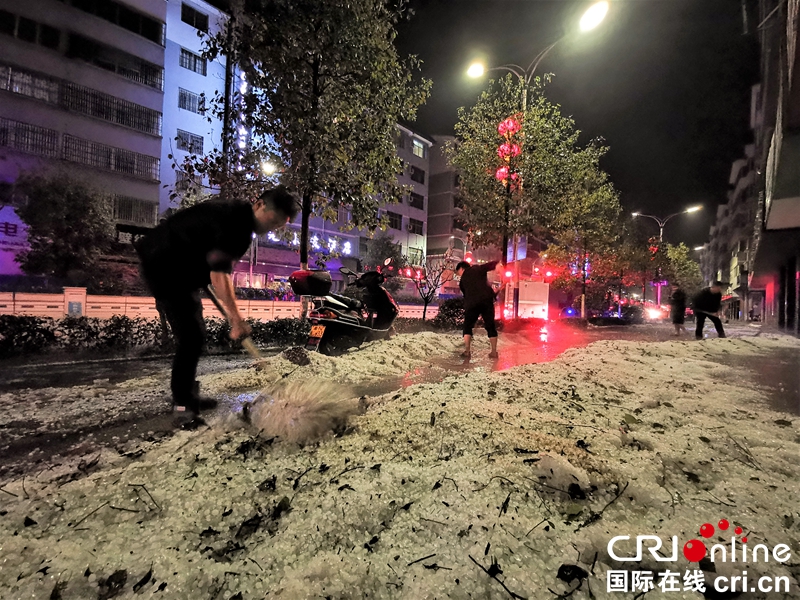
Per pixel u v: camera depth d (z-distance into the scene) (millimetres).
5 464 2125
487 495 1640
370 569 1265
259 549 1363
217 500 1623
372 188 7785
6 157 17609
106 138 20422
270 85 7055
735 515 1586
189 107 24219
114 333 6043
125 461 2078
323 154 6918
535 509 1566
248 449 2080
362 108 7371
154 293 2891
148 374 4680
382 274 7191
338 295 6434
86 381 4250
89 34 19859
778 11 5348
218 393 3721
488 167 13430
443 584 1198
